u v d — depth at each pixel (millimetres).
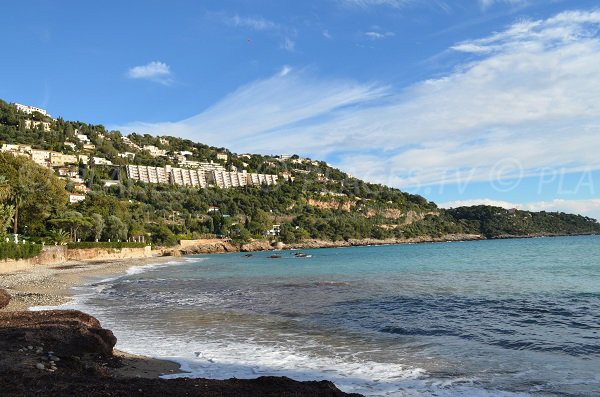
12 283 39438
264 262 87938
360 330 18344
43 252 71875
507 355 14133
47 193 87938
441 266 60469
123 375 11641
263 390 9352
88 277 49875
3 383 9219
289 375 12133
